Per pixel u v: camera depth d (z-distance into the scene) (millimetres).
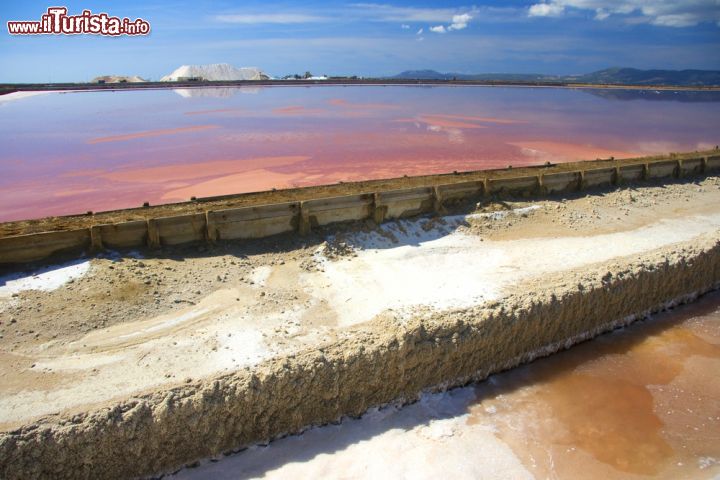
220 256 15359
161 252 15039
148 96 72875
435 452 10625
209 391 10008
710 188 26078
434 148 35719
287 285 14422
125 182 25953
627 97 77625
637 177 25703
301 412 10805
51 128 42812
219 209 17047
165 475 9812
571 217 20625
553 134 42375
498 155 33594
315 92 83688
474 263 16578
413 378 12000
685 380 13500
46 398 9695
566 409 12250
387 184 20953
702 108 63094
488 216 19594
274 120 49344
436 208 19281
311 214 17094
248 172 28281
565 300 14172
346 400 11266
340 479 9758
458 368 12602
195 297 13422
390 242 17453
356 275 15289
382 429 11180
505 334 13133
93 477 9344
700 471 10672
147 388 10039
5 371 10375
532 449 10953
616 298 15336
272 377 10430
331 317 13039
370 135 40938
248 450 10398
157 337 11781
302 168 29391
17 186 25094
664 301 16922
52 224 15461
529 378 13344
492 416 11867
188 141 37531
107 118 49156
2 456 8641
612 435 11516
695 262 17281
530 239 18625
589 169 23891
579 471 10492
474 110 59406
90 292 12859
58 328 11680
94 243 14336
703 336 15586
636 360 14289
